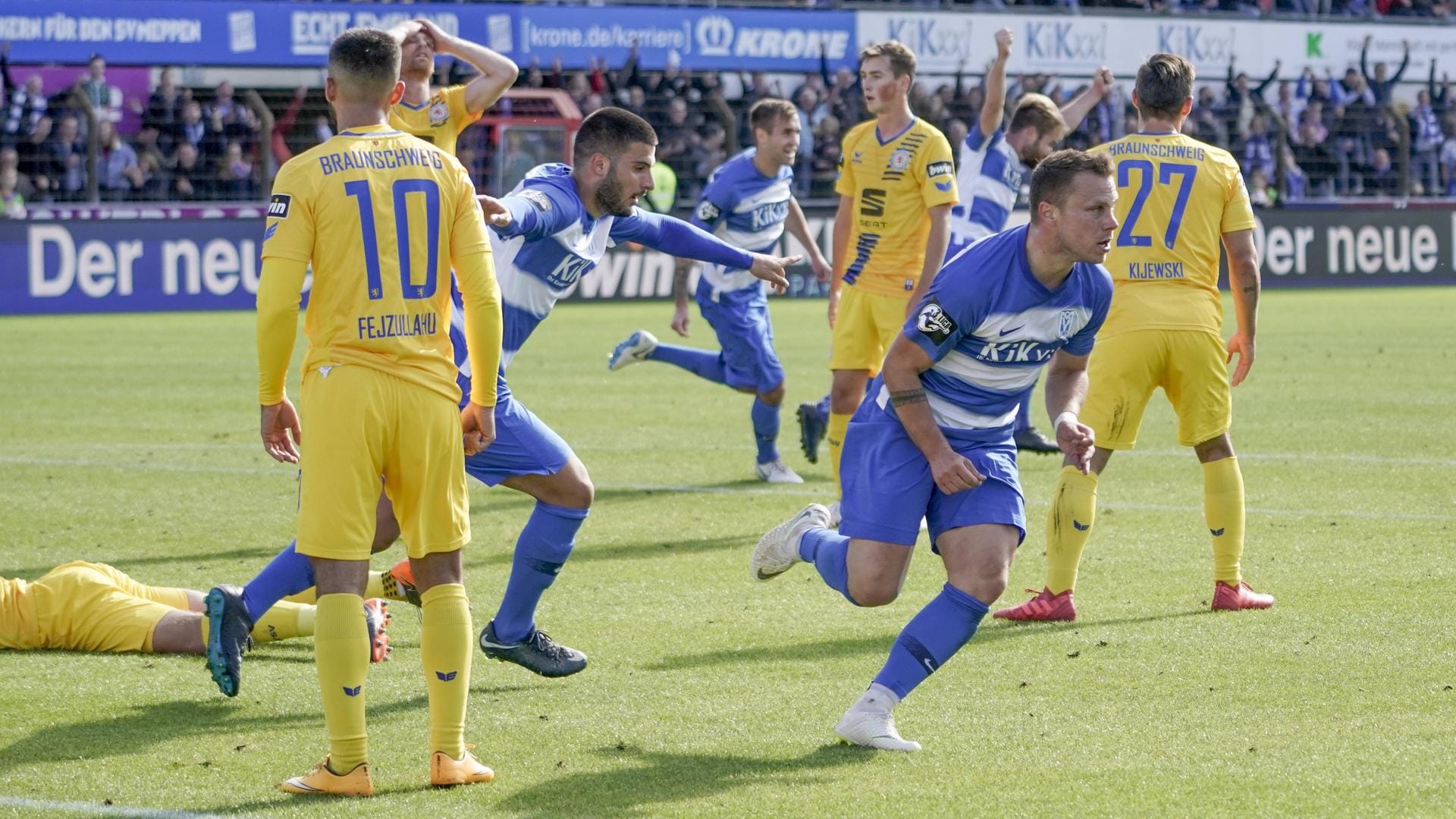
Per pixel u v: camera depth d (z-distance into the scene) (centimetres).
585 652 1326
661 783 981
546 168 1240
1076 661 1278
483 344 1003
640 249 6028
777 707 1155
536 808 936
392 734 1104
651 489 2227
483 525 1967
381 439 961
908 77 2048
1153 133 1514
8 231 5338
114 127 5969
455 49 1545
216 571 1666
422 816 922
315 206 950
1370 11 7762
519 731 1103
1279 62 7212
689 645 1348
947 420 1091
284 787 969
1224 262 6662
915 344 1050
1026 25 7050
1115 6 7381
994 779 977
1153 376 1472
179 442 2664
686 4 6638
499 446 1195
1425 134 7319
